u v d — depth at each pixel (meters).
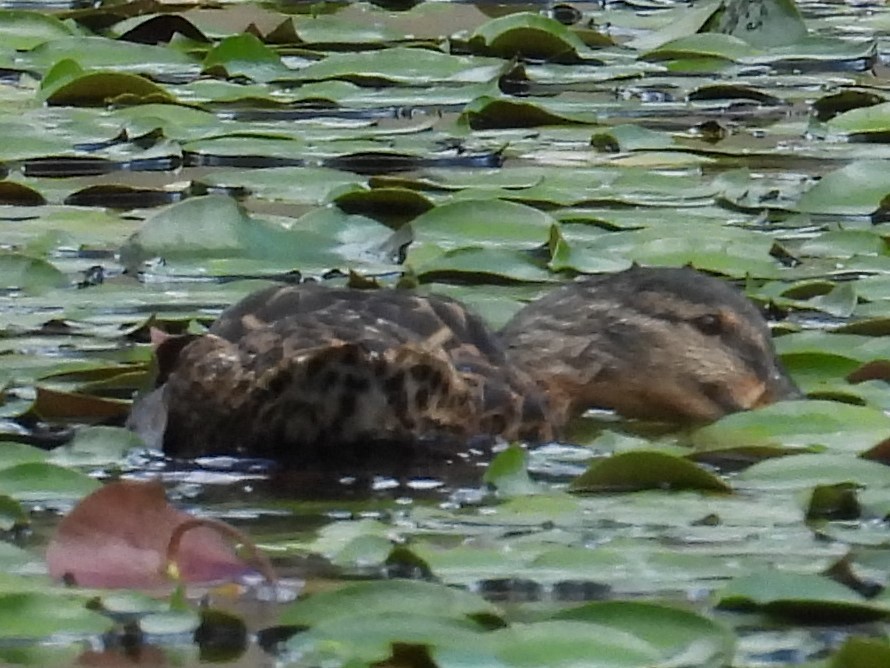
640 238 14.85
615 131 18.38
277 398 10.38
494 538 9.33
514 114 19.25
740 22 23.30
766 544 9.23
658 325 11.93
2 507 9.48
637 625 8.14
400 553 8.77
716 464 10.76
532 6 25.56
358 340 10.46
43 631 8.02
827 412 11.25
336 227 14.87
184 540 8.64
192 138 18.22
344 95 20.38
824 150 18.33
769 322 13.17
